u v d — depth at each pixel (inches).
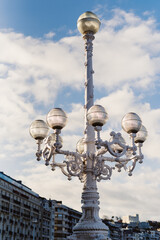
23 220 2886.3
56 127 325.7
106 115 314.7
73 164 340.5
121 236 4827.8
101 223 339.3
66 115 326.6
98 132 315.3
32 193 3134.8
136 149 328.8
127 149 332.2
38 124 359.3
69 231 3897.6
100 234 326.6
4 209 2532.0
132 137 331.9
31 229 3051.2
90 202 345.4
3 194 2539.4
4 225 2529.5
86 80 387.2
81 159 344.8
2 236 2481.5
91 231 331.0
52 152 337.4
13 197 2711.6
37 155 358.3
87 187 348.2
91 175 350.0
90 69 390.3
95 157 347.3
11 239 2637.8
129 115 334.0
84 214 346.0
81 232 333.7
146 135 366.0
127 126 332.2
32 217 3083.2
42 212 3321.9
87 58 394.9
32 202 3112.7
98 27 403.9
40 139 361.1
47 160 339.9
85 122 372.8
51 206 3609.7
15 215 2716.5
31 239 3041.3
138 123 331.0
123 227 5442.9
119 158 356.8
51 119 324.5
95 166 345.4
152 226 6796.3
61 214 3799.2
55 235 3742.6
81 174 350.9
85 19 398.0
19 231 2792.8
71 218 4003.4
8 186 2630.4
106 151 335.9
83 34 406.0
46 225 3420.3
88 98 378.9
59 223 3779.5
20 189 2861.7
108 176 359.9
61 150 331.3
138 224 6594.5
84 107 378.0
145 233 5620.1
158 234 5954.7
